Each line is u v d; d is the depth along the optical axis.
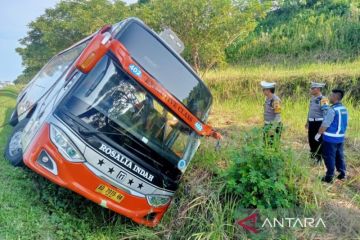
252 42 19.56
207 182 5.80
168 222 5.49
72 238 4.91
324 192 5.24
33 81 8.38
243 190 5.21
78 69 4.84
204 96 5.71
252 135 5.85
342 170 5.91
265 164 5.29
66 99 4.99
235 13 12.82
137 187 5.14
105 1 16.55
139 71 5.04
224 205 5.35
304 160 6.00
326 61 15.59
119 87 5.09
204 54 13.28
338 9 19.42
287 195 5.13
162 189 5.34
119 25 5.44
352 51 15.70
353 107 10.90
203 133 5.49
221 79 13.97
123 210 5.05
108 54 5.00
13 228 4.44
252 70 15.53
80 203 5.63
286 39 18.66
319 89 6.76
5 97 12.59
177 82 5.40
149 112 5.17
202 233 4.87
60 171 4.76
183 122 5.33
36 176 5.75
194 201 5.47
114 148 4.99
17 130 6.37
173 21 12.60
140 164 5.14
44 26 17.88
